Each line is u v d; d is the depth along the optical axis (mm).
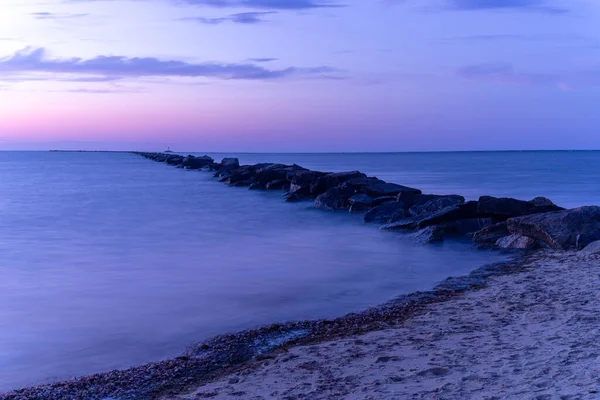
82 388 7770
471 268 15344
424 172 78438
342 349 8695
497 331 9078
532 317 9797
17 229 24781
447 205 24391
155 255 18172
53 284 14039
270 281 14156
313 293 12867
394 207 26766
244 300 12305
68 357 9055
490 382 6730
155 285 13836
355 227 24672
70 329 10430
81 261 17172
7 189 49688
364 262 16547
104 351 9297
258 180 50406
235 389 7297
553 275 13406
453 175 68812
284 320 10789
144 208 33812
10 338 9961
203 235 22766
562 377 6637
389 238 21250
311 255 17875
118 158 197500
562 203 32312
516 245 17875
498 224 19266
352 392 6863
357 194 31656
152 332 10203
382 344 8805
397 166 105875
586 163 115062
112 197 41531
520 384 6547
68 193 45281
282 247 19547
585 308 10188
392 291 12945
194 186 53312
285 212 31109
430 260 16672
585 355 7410
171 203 36875
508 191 42219
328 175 38094
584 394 5996
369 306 11625
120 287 13656
